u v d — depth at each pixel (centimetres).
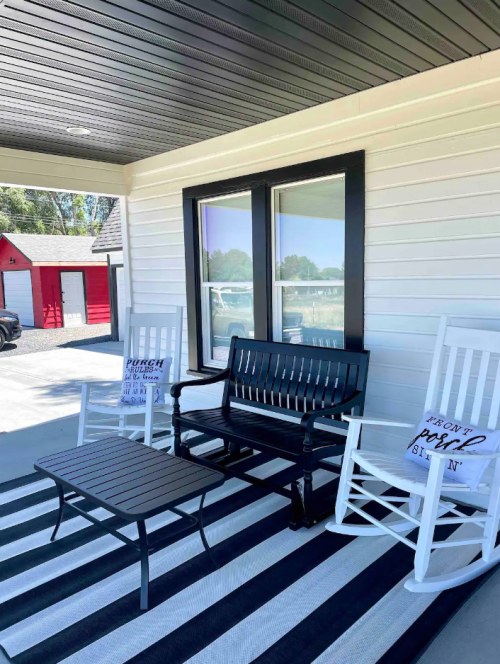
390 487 304
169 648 177
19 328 1061
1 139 406
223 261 441
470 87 268
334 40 236
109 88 295
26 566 229
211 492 304
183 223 460
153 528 263
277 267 391
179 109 337
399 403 319
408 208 303
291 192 374
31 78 277
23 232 2539
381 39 236
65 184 470
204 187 430
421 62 267
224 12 206
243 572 221
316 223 362
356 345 335
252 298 420
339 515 251
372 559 229
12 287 1501
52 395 611
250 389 346
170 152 459
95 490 203
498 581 214
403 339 313
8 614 196
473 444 223
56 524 260
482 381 244
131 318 411
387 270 316
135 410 338
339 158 330
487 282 276
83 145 430
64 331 1331
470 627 185
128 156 476
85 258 1458
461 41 241
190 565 227
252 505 286
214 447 388
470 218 279
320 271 365
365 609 195
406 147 299
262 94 311
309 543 244
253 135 383
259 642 179
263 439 279
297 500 253
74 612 197
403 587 208
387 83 298
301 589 208
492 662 168
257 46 241
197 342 466
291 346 326
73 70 267
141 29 221
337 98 323
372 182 317
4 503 297
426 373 305
